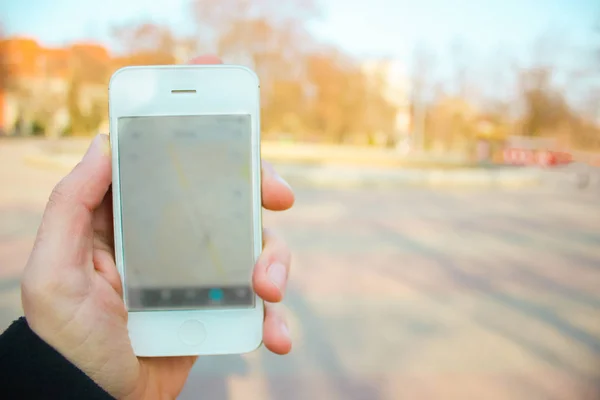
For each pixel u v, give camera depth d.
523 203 8.37
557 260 4.90
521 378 2.62
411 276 4.18
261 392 2.40
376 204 7.69
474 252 5.09
